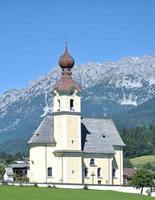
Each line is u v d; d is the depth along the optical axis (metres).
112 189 195.38
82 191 174.25
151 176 198.25
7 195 150.88
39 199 144.88
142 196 170.25
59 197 151.38
